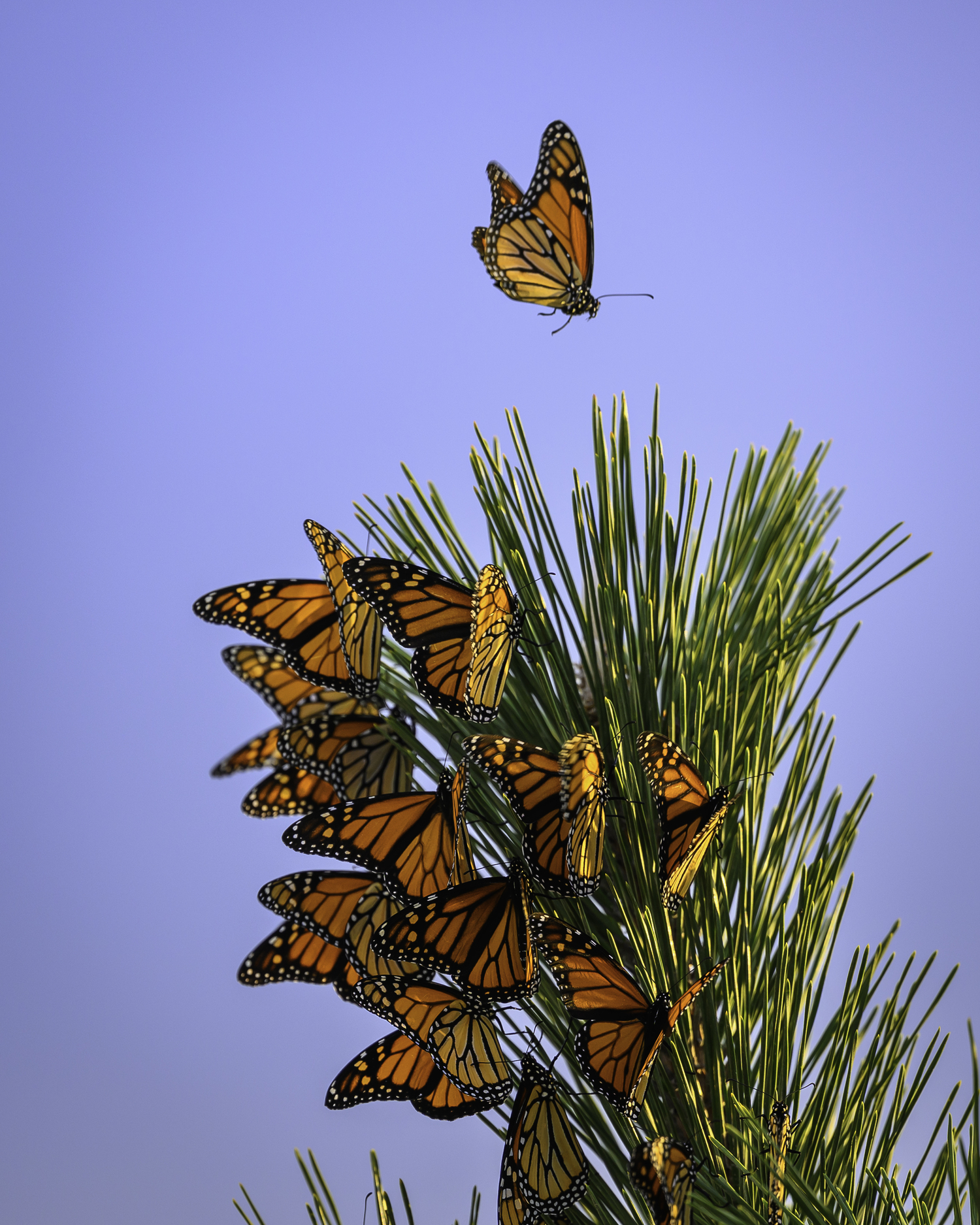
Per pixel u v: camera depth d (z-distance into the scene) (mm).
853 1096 1967
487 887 1996
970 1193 1918
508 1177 1979
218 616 2055
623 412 2010
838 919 1990
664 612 2018
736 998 1979
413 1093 2008
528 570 2006
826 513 2059
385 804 2023
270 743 2127
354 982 2049
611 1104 1993
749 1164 1968
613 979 1979
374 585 2010
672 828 1971
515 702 2023
